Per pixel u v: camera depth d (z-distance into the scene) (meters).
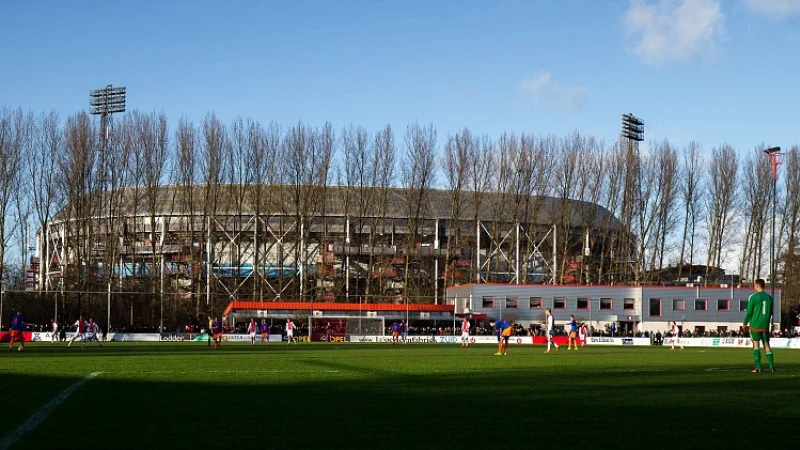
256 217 113.62
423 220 121.00
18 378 21.41
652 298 108.06
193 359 34.12
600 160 121.44
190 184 112.94
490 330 94.56
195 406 14.51
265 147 115.31
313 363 30.55
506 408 14.34
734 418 12.98
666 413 13.64
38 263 116.62
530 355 43.25
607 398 16.17
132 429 11.55
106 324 99.81
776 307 106.44
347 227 117.31
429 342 88.31
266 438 10.78
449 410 14.00
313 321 93.81
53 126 106.06
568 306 106.00
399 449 10.00
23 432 11.21
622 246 121.50
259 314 97.12
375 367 27.83
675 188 121.25
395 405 14.79
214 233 112.44
